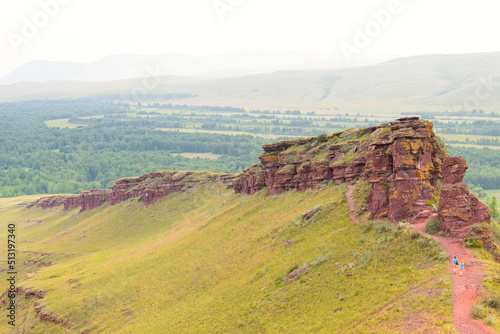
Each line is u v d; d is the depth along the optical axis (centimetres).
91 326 6322
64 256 12644
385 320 2903
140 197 15900
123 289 7231
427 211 4088
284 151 8719
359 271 3841
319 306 3691
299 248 5134
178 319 5050
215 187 13975
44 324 7050
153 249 9488
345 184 6303
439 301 2788
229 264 6097
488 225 3534
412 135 4312
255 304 4375
